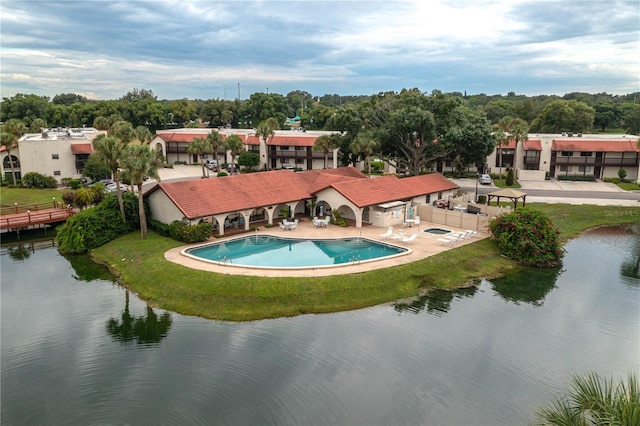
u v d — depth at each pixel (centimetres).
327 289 3197
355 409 2012
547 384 2217
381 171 8481
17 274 3747
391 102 7181
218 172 8212
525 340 2658
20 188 6894
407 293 3294
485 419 1961
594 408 1258
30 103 14000
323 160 8794
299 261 3700
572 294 3359
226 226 4647
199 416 1958
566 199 6238
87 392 2142
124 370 2327
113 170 4391
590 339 2680
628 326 2847
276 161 9075
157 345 2583
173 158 9975
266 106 14188
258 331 2745
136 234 4475
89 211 4434
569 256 4234
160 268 3519
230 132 9838
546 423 1414
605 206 5859
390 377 2261
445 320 2908
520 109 14288
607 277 3703
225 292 3139
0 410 2022
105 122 10275
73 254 4231
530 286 3512
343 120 6738
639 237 4862
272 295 3108
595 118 14275
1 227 4678
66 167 7406
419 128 6262
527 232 3975
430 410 2016
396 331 2750
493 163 8369
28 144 7081
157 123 13525
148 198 4672
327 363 2383
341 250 4009
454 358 2447
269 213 4700
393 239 4234
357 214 4625
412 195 5125
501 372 2317
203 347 2556
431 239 4294
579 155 7850
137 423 1920
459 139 5962
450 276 3591
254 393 2120
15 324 2862
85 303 3170
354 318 2923
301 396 2098
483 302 3206
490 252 4069
